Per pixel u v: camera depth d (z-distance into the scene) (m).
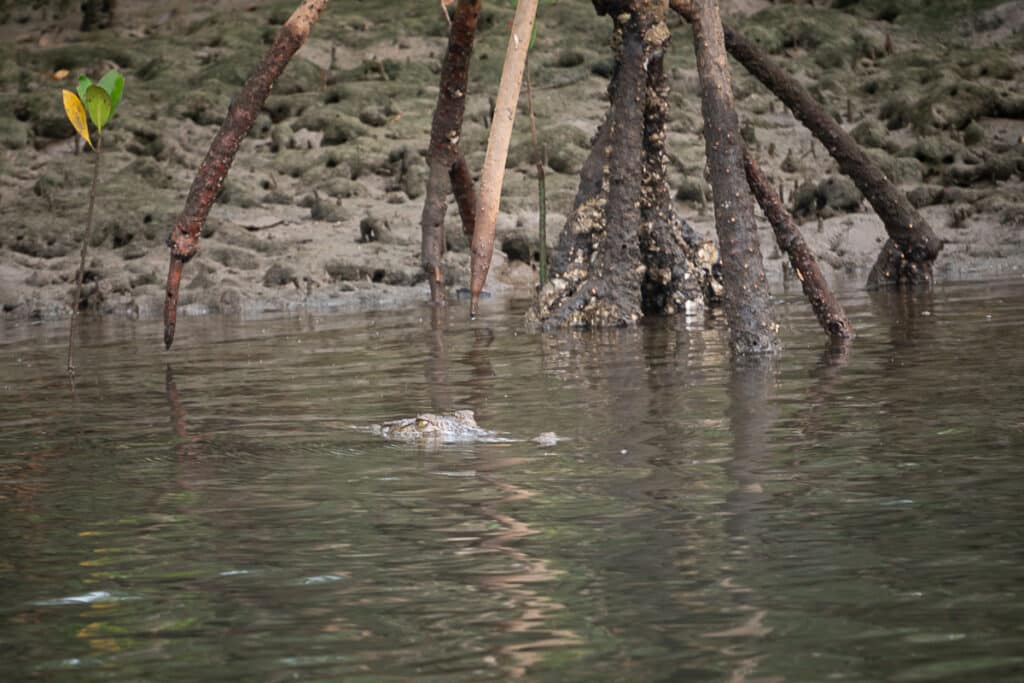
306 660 5.30
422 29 44.91
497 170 12.95
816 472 8.22
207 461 9.49
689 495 7.77
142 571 6.66
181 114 37.34
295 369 14.82
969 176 32.03
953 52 42.75
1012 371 11.88
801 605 5.69
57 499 8.39
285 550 6.95
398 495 8.12
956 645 5.15
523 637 5.46
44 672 5.29
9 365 16.56
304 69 39.78
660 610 5.71
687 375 12.92
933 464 8.28
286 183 32.41
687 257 19.98
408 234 27.95
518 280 26.11
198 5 52.59
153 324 21.67
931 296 19.78
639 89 17.61
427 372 14.00
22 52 43.59
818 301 15.59
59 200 30.44
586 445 9.46
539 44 42.03
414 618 5.76
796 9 46.66
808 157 34.56
